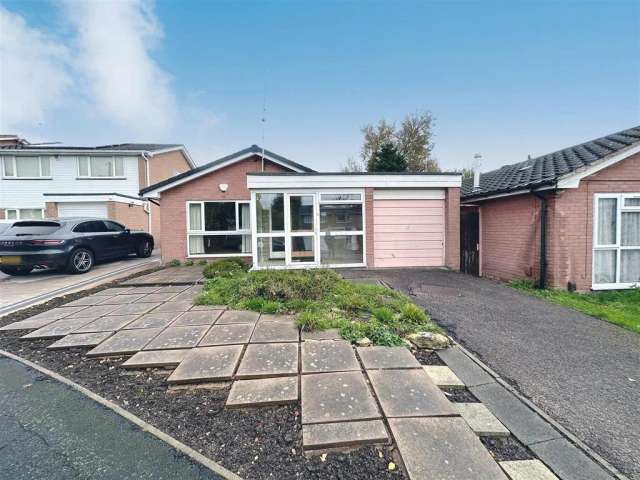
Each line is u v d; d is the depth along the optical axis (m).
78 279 8.29
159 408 2.64
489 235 9.48
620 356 3.52
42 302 5.96
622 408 2.57
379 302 5.09
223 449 2.15
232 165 11.01
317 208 8.82
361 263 8.99
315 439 2.15
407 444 2.10
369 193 8.89
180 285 7.22
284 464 2.01
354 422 2.32
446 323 4.54
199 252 11.01
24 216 18.03
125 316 4.84
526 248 7.94
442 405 2.53
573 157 8.09
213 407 2.63
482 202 9.77
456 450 2.05
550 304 5.59
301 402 2.58
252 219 8.72
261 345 3.67
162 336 3.99
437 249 9.25
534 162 10.30
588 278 7.07
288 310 4.93
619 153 6.81
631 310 5.55
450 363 3.31
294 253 8.84
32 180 17.97
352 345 3.66
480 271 9.91
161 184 10.65
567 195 6.99
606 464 1.97
